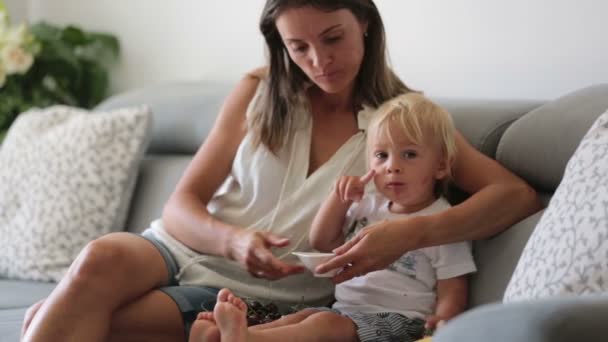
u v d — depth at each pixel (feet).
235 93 5.42
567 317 2.13
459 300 4.59
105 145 7.03
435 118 4.71
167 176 7.09
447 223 4.49
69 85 9.91
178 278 4.91
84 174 6.95
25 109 9.37
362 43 4.99
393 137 4.66
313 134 5.20
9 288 6.34
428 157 4.68
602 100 4.55
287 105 5.14
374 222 4.85
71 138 7.13
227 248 4.76
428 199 4.81
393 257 4.45
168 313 4.57
